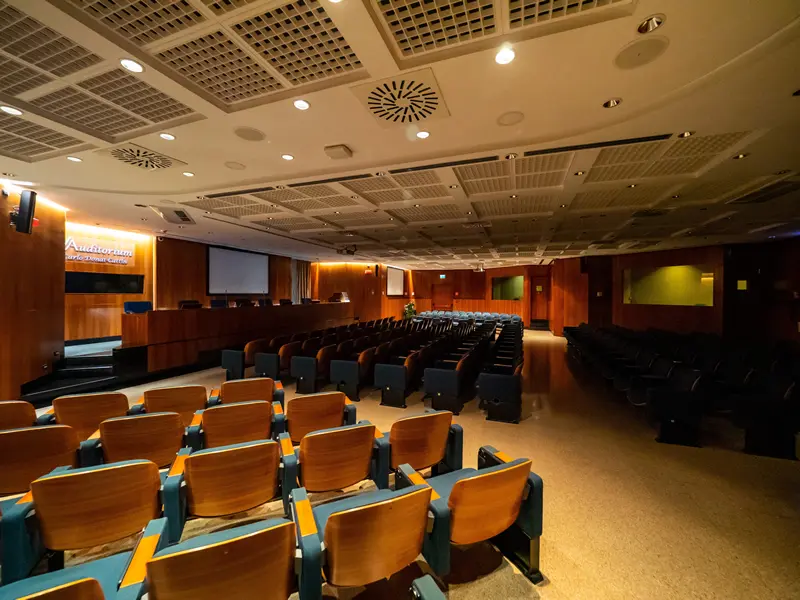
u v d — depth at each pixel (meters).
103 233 8.80
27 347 5.35
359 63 2.26
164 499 1.84
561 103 2.71
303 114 2.88
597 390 6.24
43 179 4.63
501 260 15.16
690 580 1.97
